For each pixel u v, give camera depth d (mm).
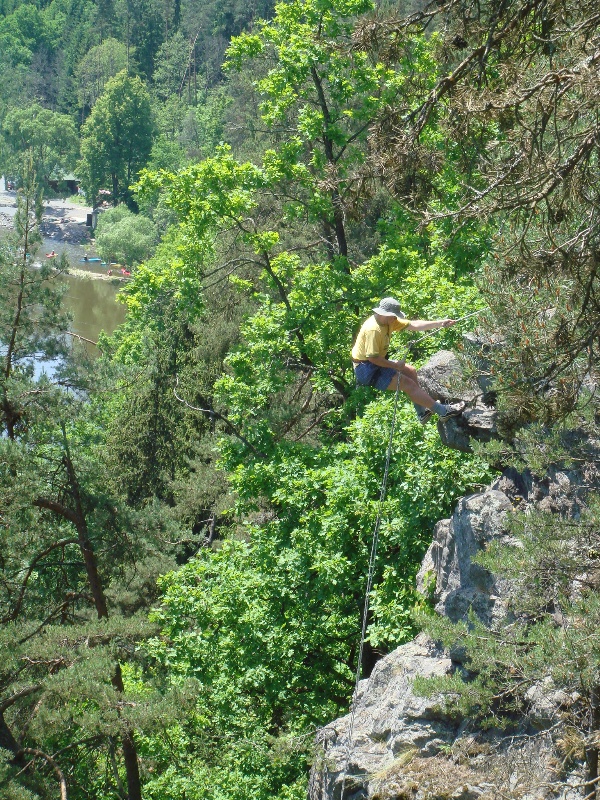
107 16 157125
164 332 34531
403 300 20359
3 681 16203
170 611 18281
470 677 10484
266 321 22594
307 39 22750
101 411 20594
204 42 141250
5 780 14086
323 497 17891
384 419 15680
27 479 17828
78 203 131000
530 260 8422
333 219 24312
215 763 18453
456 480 13984
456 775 9320
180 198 23875
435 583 12258
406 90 11258
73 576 20938
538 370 8930
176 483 32094
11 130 129875
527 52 9281
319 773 11656
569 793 8164
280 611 17469
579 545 8328
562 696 8609
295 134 25703
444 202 12500
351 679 17328
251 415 22891
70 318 20594
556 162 8070
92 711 15281
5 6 199000
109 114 115375
